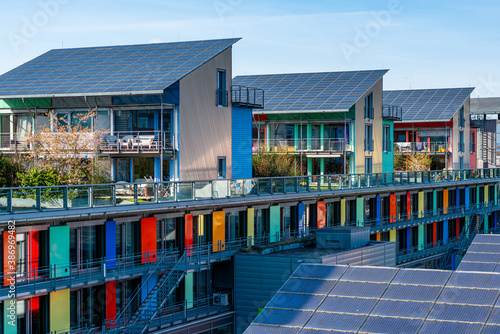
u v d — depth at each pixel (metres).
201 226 31.73
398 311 18.58
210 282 32.38
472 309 18.20
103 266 25.89
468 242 54.16
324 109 48.28
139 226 28.33
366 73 54.03
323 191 39.06
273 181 35.47
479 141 78.94
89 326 26.23
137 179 35.16
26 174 31.36
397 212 48.94
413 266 48.53
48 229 24.56
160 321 27.55
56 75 37.19
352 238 34.38
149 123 34.88
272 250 33.34
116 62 37.84
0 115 37.59
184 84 34.75
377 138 53.44
